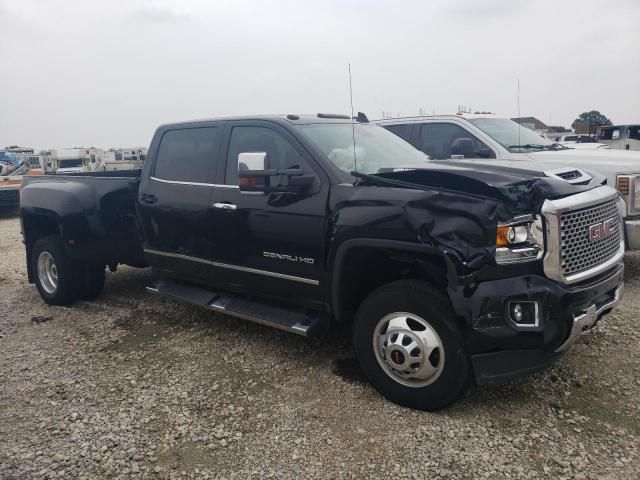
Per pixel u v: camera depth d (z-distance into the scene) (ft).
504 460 10.29
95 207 19.38
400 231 11.63
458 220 11.00
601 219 12.27
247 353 15.67
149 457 10.91
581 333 11.33
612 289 12.60
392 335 12.09
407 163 15.02
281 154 14.66
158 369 14.92
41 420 12.44
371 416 12.01
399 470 10.17
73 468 10.62
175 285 18.13
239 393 13.37
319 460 10.60
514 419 11.64
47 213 20.13
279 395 13.16
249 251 14.98
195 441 11.42
